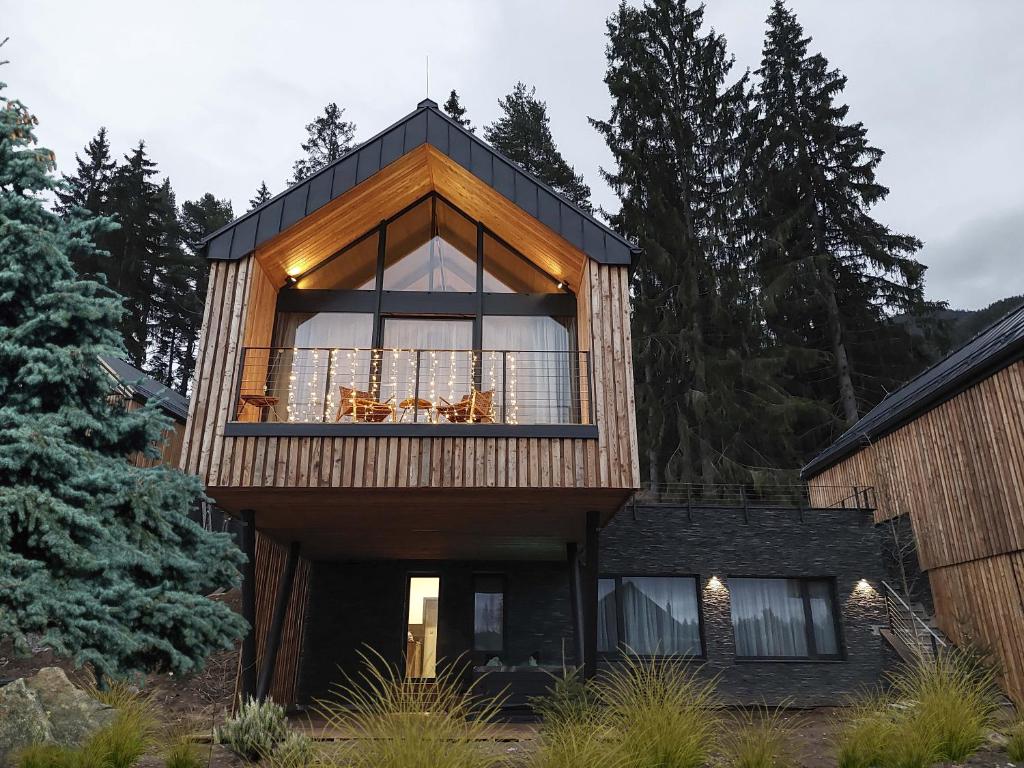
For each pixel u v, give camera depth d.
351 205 10.21
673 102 24.70
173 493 6.84
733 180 24.78
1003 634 10.51
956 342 24.08
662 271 22.08
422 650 12.44
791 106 25.72
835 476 16.50
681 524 12.27
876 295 24.22
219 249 9.10
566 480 8.27
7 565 5.47
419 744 4.74
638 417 21.84
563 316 10.95
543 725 6.91
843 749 5.87
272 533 10.41
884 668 11.66
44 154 7.00
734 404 20.84
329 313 10.84
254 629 8.87
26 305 6.59
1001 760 5.93
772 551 12.23
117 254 28.58
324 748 5.87
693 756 5.53
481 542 11.09
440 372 10.64
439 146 9.62
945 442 12.05
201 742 6.36
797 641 12.06
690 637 11.92
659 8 25.31
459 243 11.33
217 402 8.43
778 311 22.55
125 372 15.41
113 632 5.68
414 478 8.20
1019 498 10.23
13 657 9.28
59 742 5.42
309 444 8.30
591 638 8.77
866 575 12.22
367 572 12.41
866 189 24.33
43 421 6.12
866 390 23.80
